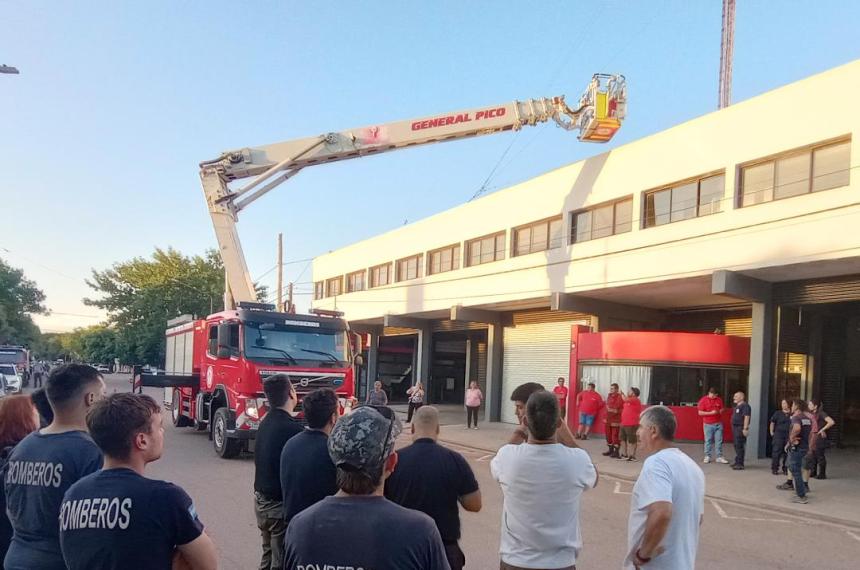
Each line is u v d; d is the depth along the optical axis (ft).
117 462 8.57
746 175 51.55
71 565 8.13
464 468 12.70
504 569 12.10
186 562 8.48
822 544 28.27
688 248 55.01
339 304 120.47
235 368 43.52
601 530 28.50
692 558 11.66
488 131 68.64
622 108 65.05
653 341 64.75
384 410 11.59
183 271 177.17
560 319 78.07
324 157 66.28
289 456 13.98
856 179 43.70
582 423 63.93
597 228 65.41
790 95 48.26
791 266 47.73
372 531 7.22
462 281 85.46
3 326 200.64
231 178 64.80
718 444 51.62
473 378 110.73
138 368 57.52
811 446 39.75
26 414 13.19
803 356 58.18
